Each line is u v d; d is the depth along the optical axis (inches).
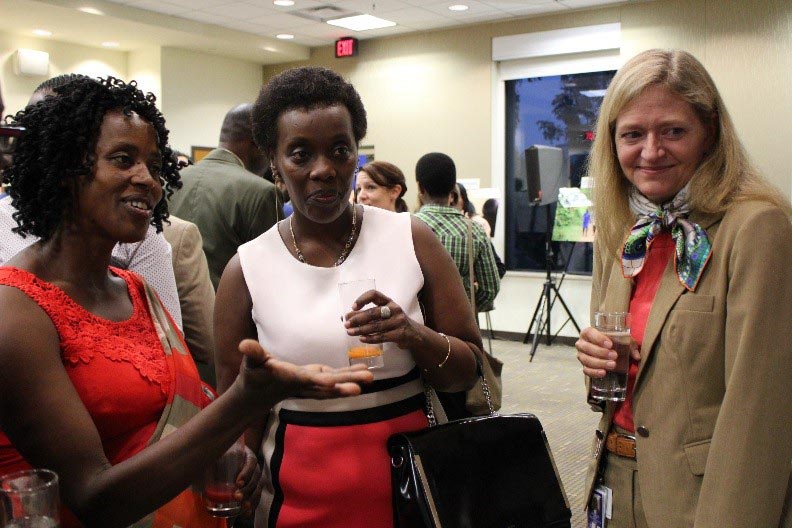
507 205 311.6
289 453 51.6
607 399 54.9
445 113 315.9
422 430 51.1
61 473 37.3
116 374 42.8
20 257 43.7
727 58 250.5
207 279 82.7
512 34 295.6
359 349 48.1
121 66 342.0
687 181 54.2
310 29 314.3
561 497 54.1
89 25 286.5
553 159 274.7
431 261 55.1
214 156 114.7
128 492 36.1
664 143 53.1
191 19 296.7
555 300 292.2
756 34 244.5
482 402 88.5
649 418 53.1
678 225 53.7
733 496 46.3
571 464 152.1
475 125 308.3
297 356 50.7
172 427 45.0
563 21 283.7
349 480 50.1
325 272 52.3
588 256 290.4
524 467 53.5
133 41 316.5
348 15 288.8
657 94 52.7
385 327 46.5
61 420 38.0
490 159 306.0
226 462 47.5
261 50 335.3
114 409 42.4
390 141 332.5
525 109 304.3
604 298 62.0
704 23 253.9
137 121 44.8
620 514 57.0
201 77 343.9
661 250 56.6
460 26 307.6
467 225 123.0
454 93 312.8
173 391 45.9
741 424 46.6
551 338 296.5
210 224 108.6
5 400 38.3
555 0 264.8
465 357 52.6
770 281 47.3
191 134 342.0
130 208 44.1
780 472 46.6
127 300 48.7
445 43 313.0
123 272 50.9
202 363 81.9
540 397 206.8
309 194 49.1
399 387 52.4
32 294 40.3
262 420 54.8
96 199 43.5
